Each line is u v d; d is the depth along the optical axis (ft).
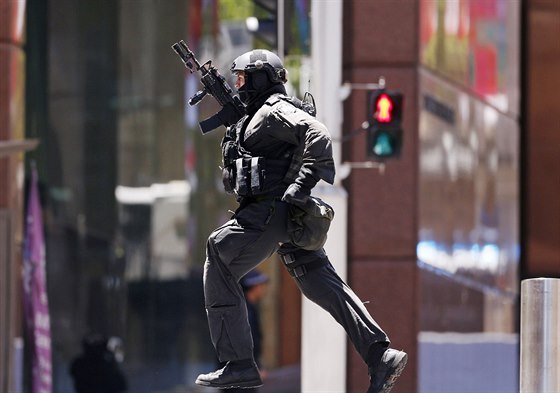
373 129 164.76
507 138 212.64
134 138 200.13
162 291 199.52
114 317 199.82
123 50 200.03
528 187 214.07
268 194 91.61
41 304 198.80
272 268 196.44
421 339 201.87
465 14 206.69
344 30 200.13
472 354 206.18
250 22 194.39
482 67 209.26
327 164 88.33
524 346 88.07
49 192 199.93
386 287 201.16
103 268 200.13
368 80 199.82
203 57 197.36
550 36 212.02
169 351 199.11
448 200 204.64
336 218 158.20
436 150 203.21
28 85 200.44
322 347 156.97
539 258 213.87
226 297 93.04
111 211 200.44
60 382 199.11
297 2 173.99
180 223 199.11
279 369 195.93
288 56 166.71
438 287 203.72
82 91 200.64
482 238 209.15
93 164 200.23
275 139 90.94
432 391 203.41
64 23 200.44
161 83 199.41
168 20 198.90
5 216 191.42
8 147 181.47
